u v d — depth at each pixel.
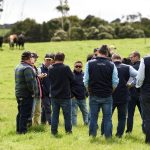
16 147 13.75
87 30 108.12
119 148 13.30
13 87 36.81
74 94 20.02
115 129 18.98
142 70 14.17
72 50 60.00
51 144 14.09
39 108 18.33
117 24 124.56
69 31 107.12
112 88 14.55
